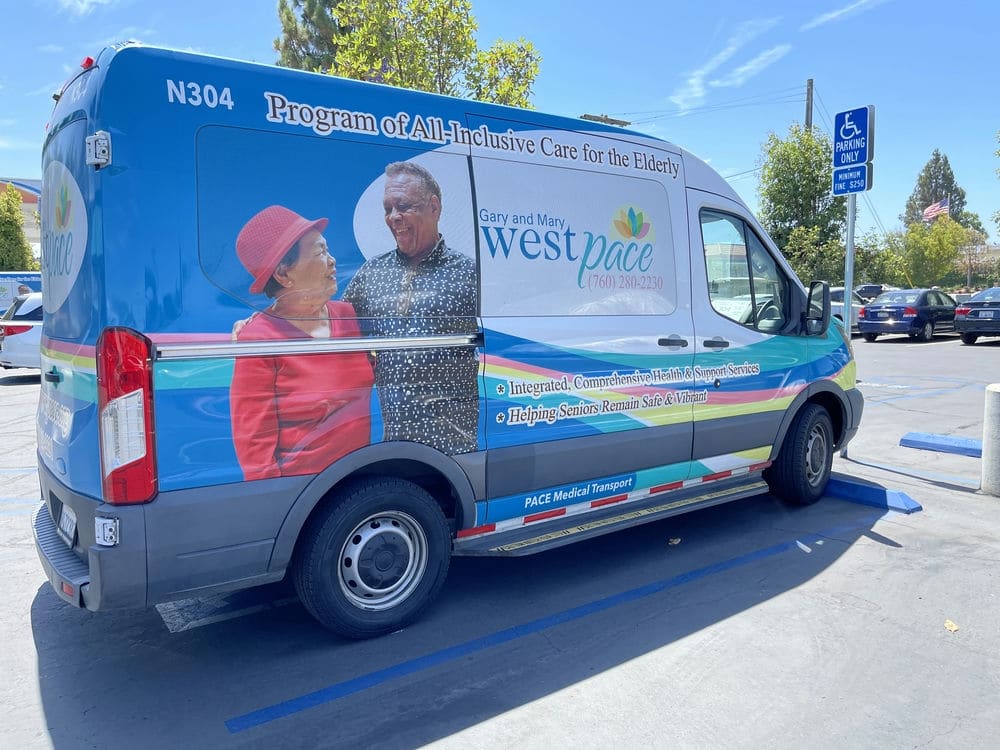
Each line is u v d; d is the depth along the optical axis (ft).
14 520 19.29
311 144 11.25
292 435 11.07
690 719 10.19
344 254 11.48
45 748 9.66
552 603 14.06
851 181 22.89
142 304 9.93
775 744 9.61
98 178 9.87
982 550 16.33
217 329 10.41
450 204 12.62
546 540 14.01
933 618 13.10
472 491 13.19
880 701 10.55
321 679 11.35
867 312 70.59
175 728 10.12
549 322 13.85
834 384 19.93
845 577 14.98
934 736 9.75
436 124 12.57
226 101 10.59
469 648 12.30
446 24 31.37
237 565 10.87
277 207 10.91
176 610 13.87
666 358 15.85
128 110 9.91
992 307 63.67
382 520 12.48
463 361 12.73
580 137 14.53
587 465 14.67
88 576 10.40
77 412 10.65
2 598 14.32
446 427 12.62
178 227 10.16
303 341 11.05
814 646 12.16
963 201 319.88
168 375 10.11
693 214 16.56
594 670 11.53
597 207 14.69
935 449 25.25
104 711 10.53
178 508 10.27
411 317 12.13
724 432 17.17
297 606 14.02
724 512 19.54
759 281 18.17
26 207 136.46
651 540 17.49
